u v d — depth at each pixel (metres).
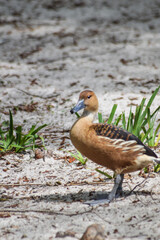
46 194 9.36
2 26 27.52
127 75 18.70
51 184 9.95
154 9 32.06
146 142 11.16
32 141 12.58
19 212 8.36
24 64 20.62
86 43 24.11
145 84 17.47
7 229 7.61
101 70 19.50
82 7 32.47
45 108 15.48
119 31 26.58
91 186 9.71
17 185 9.94
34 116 14.83
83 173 10.57
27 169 10.87
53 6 32.75
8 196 9.32
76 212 8.30
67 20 29.06
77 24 28.16
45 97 16.52
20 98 16.45
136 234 7.22
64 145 12.40
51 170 10.80
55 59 21.33
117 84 17.59
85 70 19.58
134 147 8.45
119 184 9.05
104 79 18.30
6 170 10.80
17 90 17.22
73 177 10.34
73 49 23.02
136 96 16.14
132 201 8.73
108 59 21.14
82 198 9.05
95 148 8.45
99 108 15.10
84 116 8.91
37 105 15.77
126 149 8.41
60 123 14.15
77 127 8.64
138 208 8.33
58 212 8.32
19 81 18.25
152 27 27.53
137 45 23.55
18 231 7.51
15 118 14.70
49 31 26.39
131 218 7.88
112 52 22.34
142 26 27.77
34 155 11.78
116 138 8.45
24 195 9.37
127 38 25.00
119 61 20.75
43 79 18.50
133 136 8.67
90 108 8.90
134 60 20.81
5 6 32.72
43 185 9.92
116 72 19.16
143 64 20.16
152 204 8.49
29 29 26.88
